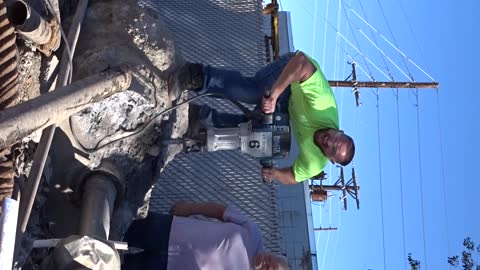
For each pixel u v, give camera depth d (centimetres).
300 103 592
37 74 473
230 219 634
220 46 1136
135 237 592
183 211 642
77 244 415
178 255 585
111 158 559
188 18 1166
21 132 324
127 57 552
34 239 461
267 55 1192
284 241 975
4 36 382
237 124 638
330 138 576
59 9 556
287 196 1023
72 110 382
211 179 980
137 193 593
